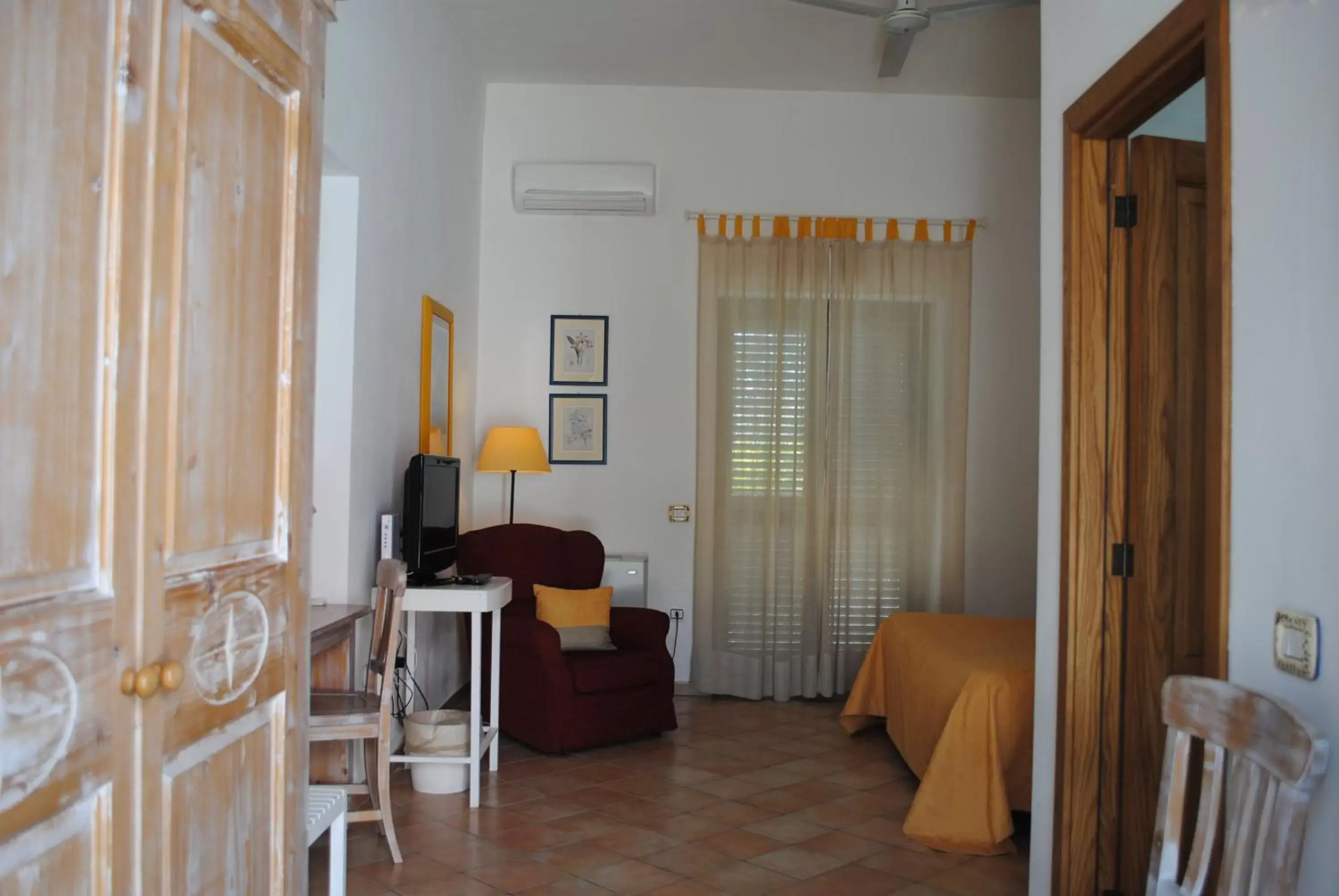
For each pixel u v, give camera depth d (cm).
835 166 618
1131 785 266
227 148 142
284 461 163
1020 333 616
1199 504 269
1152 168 268
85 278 112
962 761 361
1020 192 618
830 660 595
